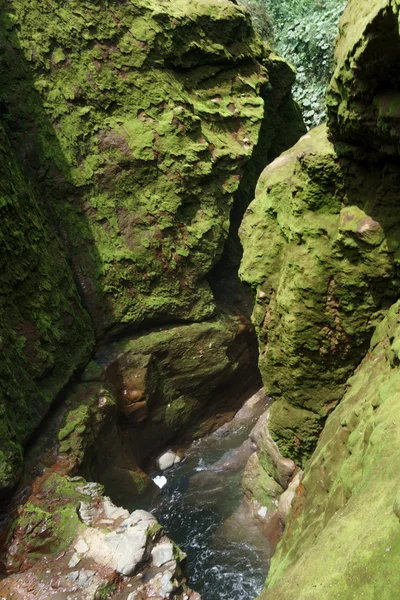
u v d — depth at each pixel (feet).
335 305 11.90
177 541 20.84
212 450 27.61
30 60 24.61
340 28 10.45
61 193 24.98
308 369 12.79
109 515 17.40
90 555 15.98
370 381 10.87
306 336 12.35
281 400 14.03
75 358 22.82
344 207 11.54
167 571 15.65
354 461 8.77
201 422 28.71
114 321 25.32
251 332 29.48
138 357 25.44
